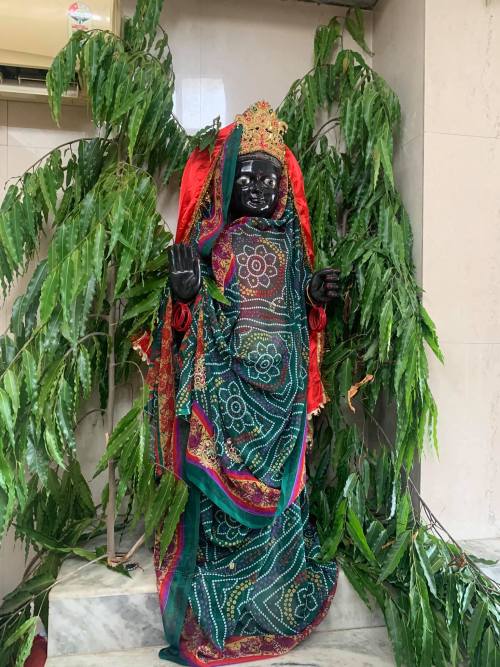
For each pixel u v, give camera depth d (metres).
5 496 1.15
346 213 1.87
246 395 1.38
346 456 1.51
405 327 1.38
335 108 1.95
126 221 1.24
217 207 1.44
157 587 1.32
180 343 1.44
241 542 1.36
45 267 1.36
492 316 1.68
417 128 1.67
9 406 1.14
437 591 1.32
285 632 1.32
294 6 1.94
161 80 1.47
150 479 1.25
